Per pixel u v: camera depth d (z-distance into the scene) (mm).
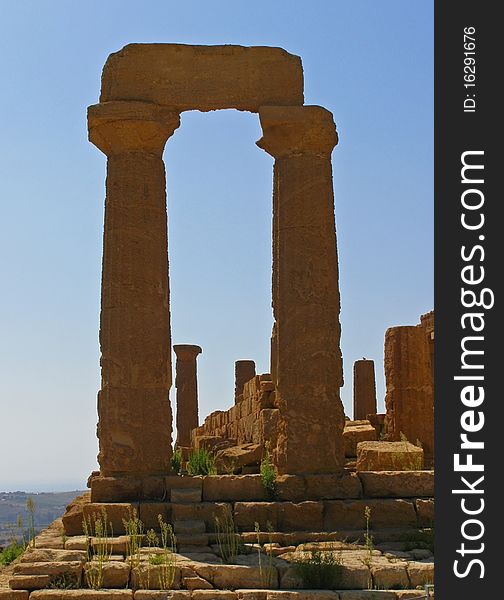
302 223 18188
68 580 13695
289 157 18422
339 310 18297
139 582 13633
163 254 18516
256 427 26188
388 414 26688
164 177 18875
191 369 40594
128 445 17578
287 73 18781
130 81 18672
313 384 17734
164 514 16391
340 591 13289
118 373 17797
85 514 16312
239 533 16016
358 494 17016
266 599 13086
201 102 18656
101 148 18688
